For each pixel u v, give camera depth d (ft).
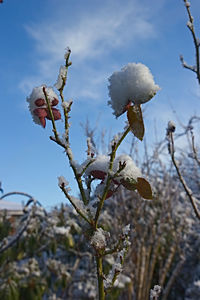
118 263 3.12
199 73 7.11
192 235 20.43
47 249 15.48
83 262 19.04
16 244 13.43
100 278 2.94
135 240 14.46
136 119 2.92
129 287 14.08
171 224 16.72
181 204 19.17
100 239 2.99
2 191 11.54
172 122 6.65
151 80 2.96
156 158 16.63
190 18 7.02
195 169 16.10
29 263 14.03
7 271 13.01
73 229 15.19
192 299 19.88
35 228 13.71
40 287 13.23
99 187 3.28
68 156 3.23
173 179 17.51
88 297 16.74
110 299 12.79
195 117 12.77
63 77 3.31
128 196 16.26
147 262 14.71
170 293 21.84
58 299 15.28
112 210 18.67
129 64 3.07
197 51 7.02
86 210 3.10
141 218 14.79
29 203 12.91
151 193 3.10
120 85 3.00
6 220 13.83
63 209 15.96
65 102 3.32
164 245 17.15
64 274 14.88
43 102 3.51
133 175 3.14
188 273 21.26
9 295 12.06
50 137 3.23
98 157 3.37
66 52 3.34
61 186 3.07
